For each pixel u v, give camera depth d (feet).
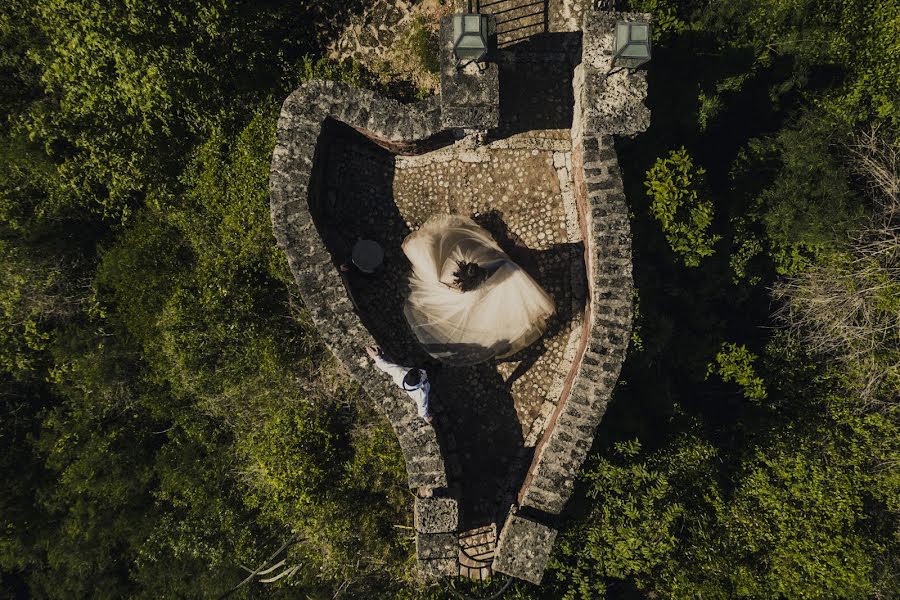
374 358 27.86
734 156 37.63
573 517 32.42
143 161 35.27
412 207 33.24
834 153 36.42
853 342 36.01
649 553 31.19
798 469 33.76
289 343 34.30
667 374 36.09
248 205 32.04
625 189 33.30
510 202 33.09
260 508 40.06
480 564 31.12
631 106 28.04
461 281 28.71
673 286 35.17
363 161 33.32
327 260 28.02
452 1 35.14
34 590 46.85
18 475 45.37
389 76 35.73
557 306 32.32
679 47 34.53
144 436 44.01
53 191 37.93
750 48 35.09
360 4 36.27
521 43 33.76
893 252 34.55
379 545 33.81
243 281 33.50
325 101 28.78
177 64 32.94
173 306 34.73
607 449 32.14
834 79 36.65
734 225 36.04
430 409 31.58
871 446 34.50
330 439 33.96
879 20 34.19
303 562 38.83
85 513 44.50
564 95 33.35
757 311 38.50
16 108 39.73
